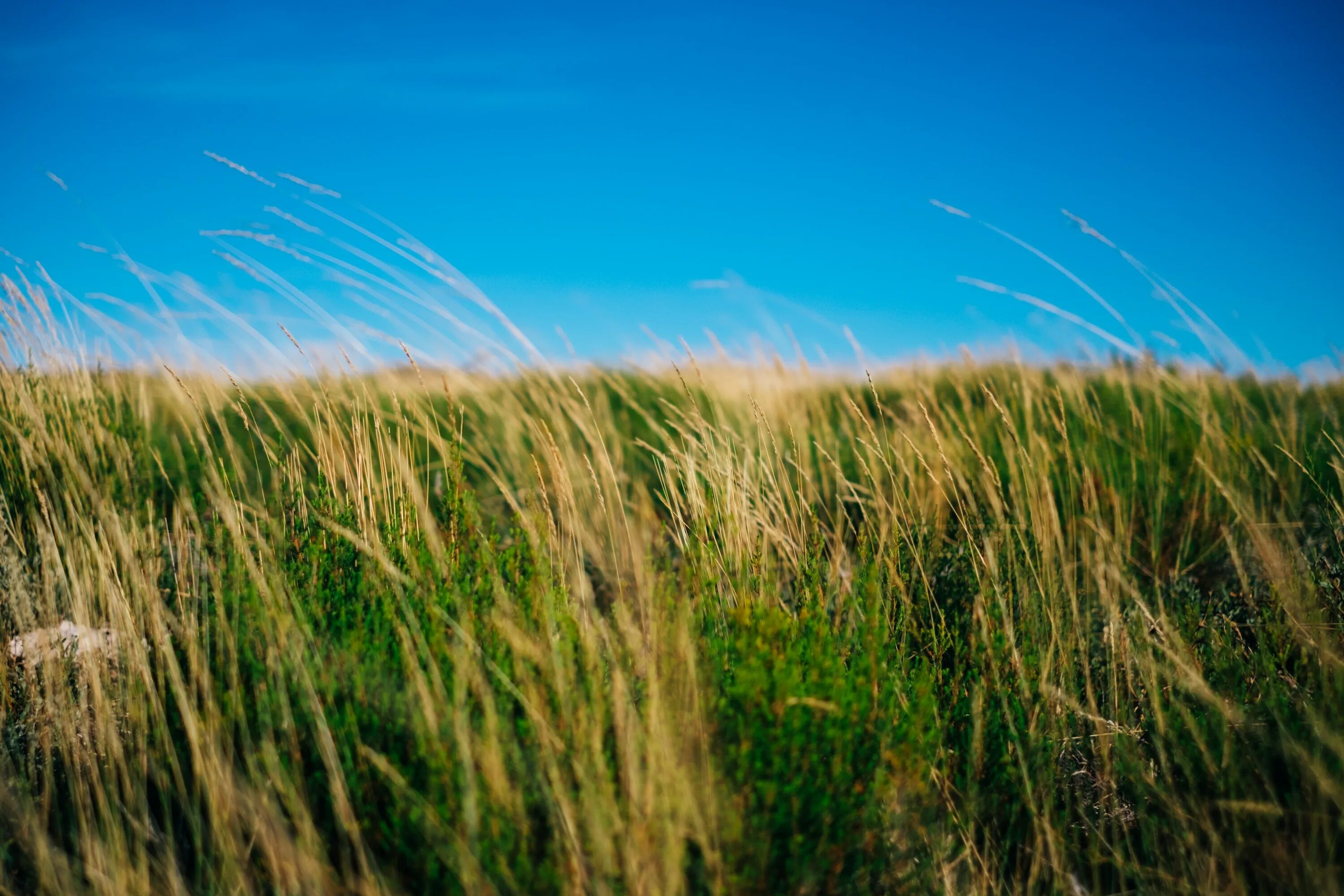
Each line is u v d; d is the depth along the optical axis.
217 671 2.29
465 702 1.89
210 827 2.04
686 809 1.69
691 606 2.48
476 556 2.66
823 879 1.79
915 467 4.06
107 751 2.21
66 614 2.80
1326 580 2.83
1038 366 4.86
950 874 2.04
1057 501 4.00
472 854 1.62
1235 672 2.57
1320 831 1.98
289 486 3.09
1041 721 2.45
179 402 4.27
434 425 4.31
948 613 2.99
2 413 3.57
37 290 3.90
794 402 4.90
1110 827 2.29
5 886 1.90
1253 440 4.14
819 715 1.94
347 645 2.19
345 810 1.76
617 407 5.46
